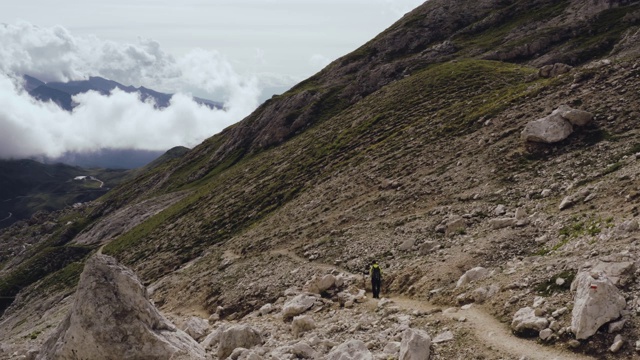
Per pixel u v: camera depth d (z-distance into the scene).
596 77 51.25
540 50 136.38
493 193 41.31
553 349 17.61
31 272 160.38
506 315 20.91
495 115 58.69
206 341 27.17
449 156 55.25
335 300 32.44
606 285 17.86
